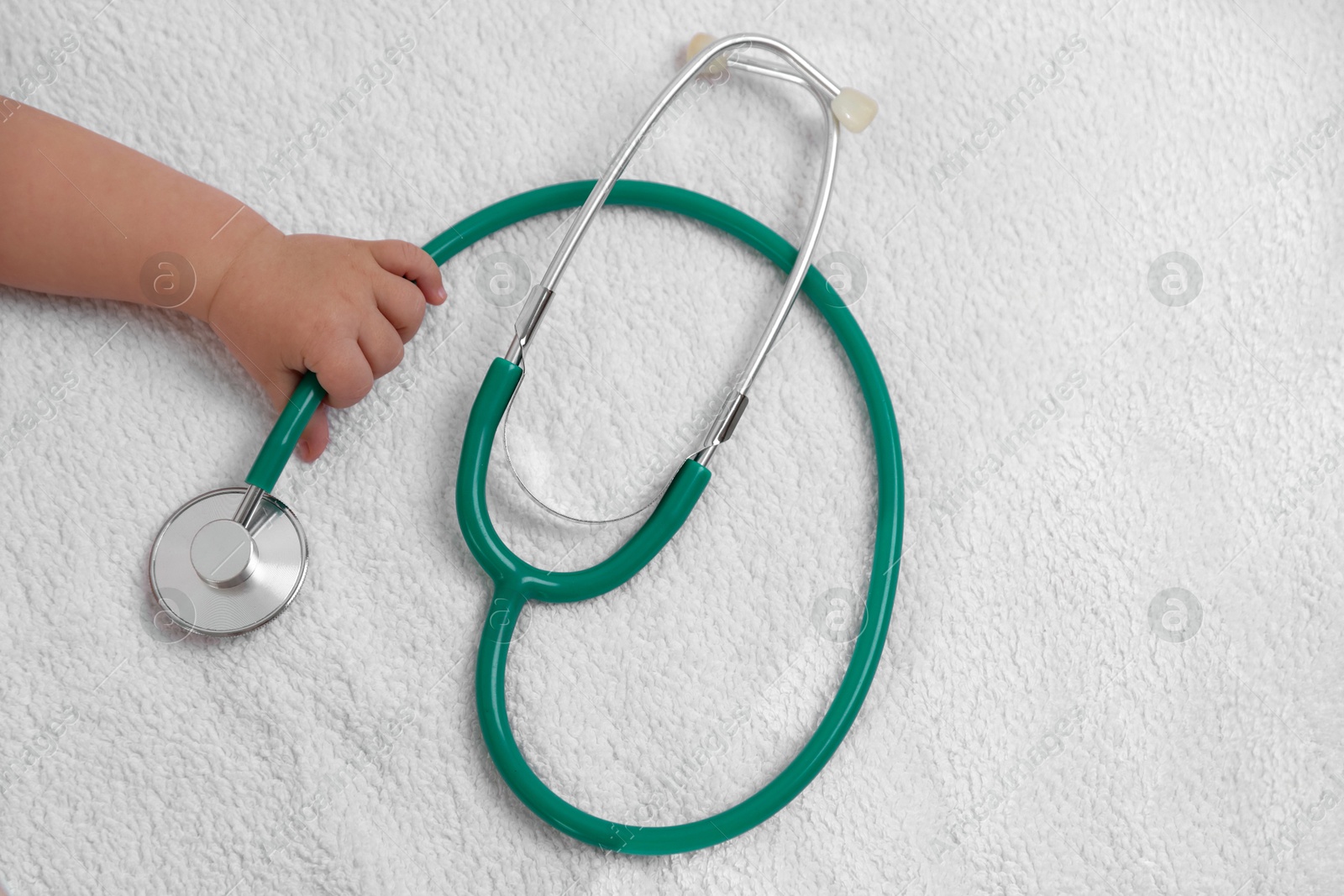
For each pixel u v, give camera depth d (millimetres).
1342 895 893
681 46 1009
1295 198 1056
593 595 823
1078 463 962
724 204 937
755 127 998
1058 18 1064
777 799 810
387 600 832
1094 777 892
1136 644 929
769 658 877
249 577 775
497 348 899
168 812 767
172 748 776
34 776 758
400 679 817
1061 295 1000
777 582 894
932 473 938
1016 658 909
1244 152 1061
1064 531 944
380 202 924
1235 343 1014
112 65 902
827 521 916
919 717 879
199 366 853
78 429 825
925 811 860
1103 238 1020
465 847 795
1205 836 894
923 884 844
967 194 1009
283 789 783
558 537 871
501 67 971
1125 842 881
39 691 772
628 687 851
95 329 844
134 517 816
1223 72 1073
